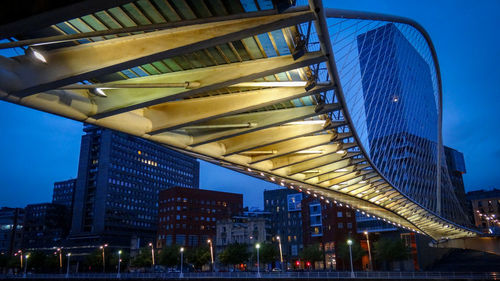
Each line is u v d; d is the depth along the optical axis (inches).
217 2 650.8
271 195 6269.7
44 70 714.2
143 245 6860.2
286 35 807.1
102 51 717.3
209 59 884.6
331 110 1163.3
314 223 5196.9
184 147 1286.9
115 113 925.8
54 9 397.7
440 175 3636.8
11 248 7647.6
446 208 3769.7
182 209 5920.3
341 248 4190.5
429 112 4375.0
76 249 6702.8
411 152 3518.7
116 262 5442.9
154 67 910.4
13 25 413.7
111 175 7047.2
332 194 2388.0
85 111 917.2
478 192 6825.8
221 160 1512.1
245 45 833.5
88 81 926.4
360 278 2647.6
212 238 6043.3
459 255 4874.5
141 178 7628.0
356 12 1069.8
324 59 829.2
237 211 6451.8
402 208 2652.6
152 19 710.5
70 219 7819.9
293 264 5654.5
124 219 7126.0
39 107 826.8
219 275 3287.4
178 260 4795.8
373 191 2397.9
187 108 1095.0
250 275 3132.4
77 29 733.3
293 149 1565.0
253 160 1610.5
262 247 4549.7
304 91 1019.9
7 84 695.7
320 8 649.6
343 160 1877.5
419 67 4357.8
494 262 4173.2
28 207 7849.4
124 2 404.5
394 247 3905.0
